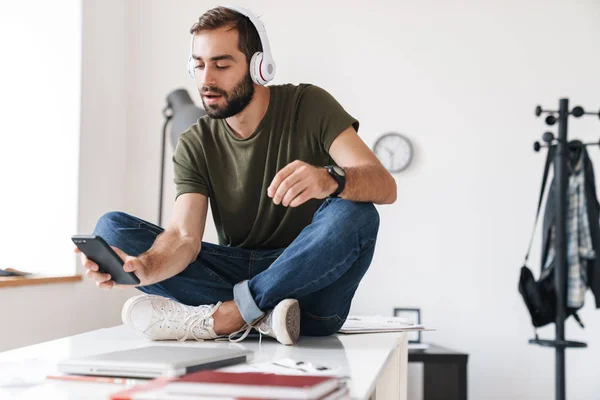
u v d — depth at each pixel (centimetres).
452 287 381
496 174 383
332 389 83
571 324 376
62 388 94
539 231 379
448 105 387
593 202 338
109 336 164
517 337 377
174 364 99
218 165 179
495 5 388
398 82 390
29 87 338
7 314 278
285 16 398
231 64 162
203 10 402
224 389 77
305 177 134
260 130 175
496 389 377
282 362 117
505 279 379
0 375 104
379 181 151
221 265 174
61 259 329
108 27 369
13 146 335
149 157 399
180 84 402
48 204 332
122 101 391
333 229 147
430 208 385
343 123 171
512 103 385
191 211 175
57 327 315
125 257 147
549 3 386
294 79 396
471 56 388
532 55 385
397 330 185
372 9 394
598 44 382
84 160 340
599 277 337
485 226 382
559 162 329
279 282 150
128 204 398
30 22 338
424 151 387
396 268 384
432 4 391
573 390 373
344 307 167
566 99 330
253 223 181
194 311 155
